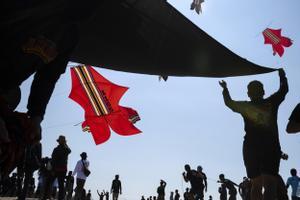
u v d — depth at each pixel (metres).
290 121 3.32
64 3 2.44
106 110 5.07
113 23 3.87
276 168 4.48
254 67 5.01
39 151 8.62
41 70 2.45
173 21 4.32
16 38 2.22
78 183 12.85
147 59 4.59
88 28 3.84
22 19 2.23
